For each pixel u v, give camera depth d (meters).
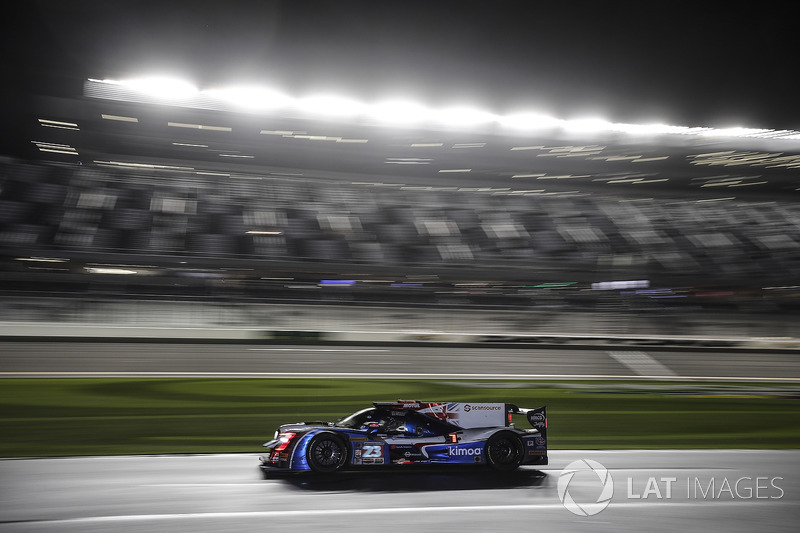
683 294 41.81
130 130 48.00
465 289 40.16
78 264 35.03
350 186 50.12
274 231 42.06
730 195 57.81
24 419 12.20
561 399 17.44
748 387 22.95
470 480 7.58
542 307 37.00
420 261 42.16
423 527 5.55
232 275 37.19
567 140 56.28
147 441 10.37
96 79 47.22
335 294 35.22
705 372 26.55
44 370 20.39
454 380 21.72
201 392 16.70
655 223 50.78
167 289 33.09
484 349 27.66
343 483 7.24
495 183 54.88
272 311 32.16
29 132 46.16
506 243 45.69
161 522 5.56
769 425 14.19
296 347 26.03
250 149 50.97
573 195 54.78
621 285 42.06
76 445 9.85
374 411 8.09
